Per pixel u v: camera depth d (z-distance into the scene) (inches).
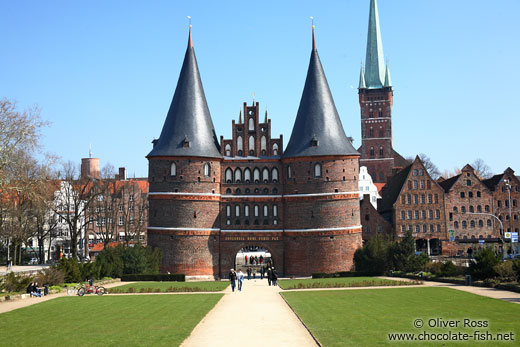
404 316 1149.1
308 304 1412.4
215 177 2997.0
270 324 1107.9
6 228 2893.7
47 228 4224.9
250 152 3093.0
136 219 4242.1
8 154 2412.6
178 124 2992.1
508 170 4227.4
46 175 2824.8
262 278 2785.4
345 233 2923.2
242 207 3048.7
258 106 3112.7
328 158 2950.3
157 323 1115.9
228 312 1305.4
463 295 1521.9
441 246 4005.9
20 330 1055.0
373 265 2731.3
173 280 2620.6
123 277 2603.3
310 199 2947.8
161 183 2928.2
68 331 1036.5
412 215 4077.3
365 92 6328.7
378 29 6387.8
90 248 4269.2
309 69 3117.6
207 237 2938.0
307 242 2935.5
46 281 1972.2
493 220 4165.8
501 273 1796.3
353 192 2965.1
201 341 941.2
